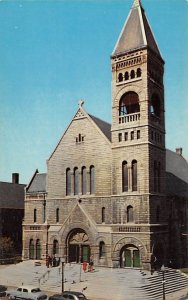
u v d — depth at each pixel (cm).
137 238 5316
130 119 5647
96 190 5853
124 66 5769
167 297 4416
